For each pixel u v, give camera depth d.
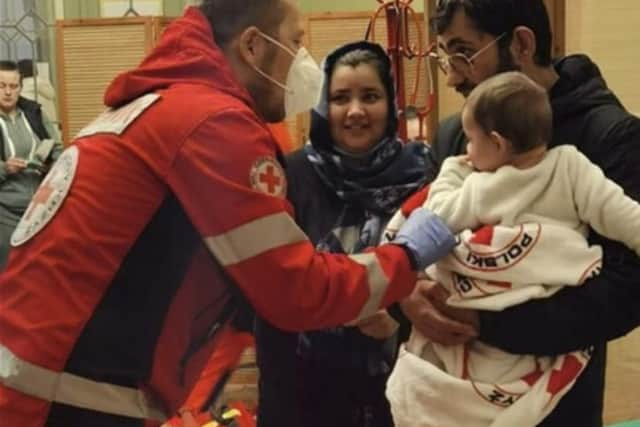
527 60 1.73
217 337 1.79
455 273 1.67
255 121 1.60
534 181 1.63
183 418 1.94
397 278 1.60
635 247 1.59
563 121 1.73
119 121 1.62
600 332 1.62
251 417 3.03
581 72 1.75
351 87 2.29
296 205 2.27
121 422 1.62
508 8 1.70
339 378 2.17
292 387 2.19
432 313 1.68
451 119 2.05
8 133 5.18
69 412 1.59
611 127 1.67
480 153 1.66
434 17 1.83
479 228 1.67
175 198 1.60
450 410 1.66
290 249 1.55
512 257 1.61
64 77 6.33
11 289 1.62
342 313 1.58
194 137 1.56
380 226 2.20
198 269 1.66
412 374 1.70
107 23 6.26
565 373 1.64
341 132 2.29
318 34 6.11
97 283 1.58
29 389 1.57
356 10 7.05
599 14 2.93
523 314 1.61
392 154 2.27
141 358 1.63
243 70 1.72
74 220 1.58
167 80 1.66
